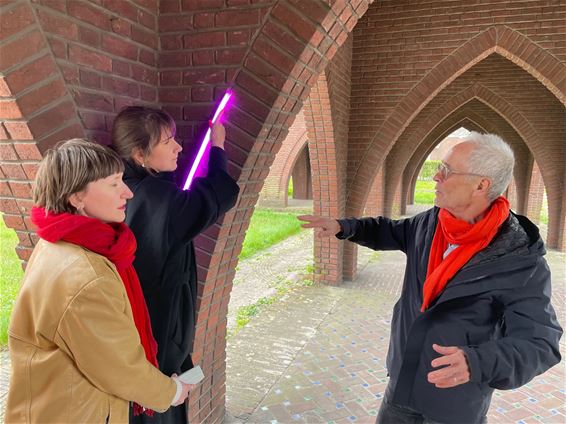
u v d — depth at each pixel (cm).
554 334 149
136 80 228
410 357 185
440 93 1016
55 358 121
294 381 420
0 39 156
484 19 604
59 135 181
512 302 157
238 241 287
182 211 164
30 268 127
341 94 645
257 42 225
